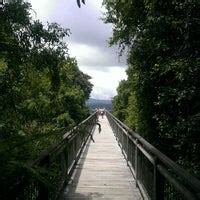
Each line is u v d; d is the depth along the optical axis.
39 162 3.34
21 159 2.78
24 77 4.42
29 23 4.03
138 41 8.66
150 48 7.93
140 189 6.60
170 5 6.95
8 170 2.45
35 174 2.55
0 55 3.94
